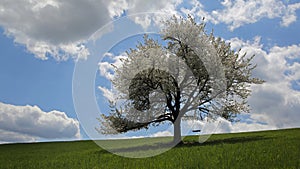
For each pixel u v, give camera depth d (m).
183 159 11.48
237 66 24.72
